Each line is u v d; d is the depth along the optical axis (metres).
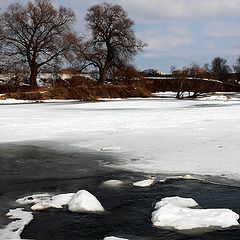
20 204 11.52
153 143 20.75
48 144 20.97
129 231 9.58
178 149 19.06
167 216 10.12
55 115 36.47
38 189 13.08
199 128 25.94
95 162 16.83
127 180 14.05
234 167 15.48
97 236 9.34
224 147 19.20
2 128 26.75
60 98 74.06
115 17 84.75
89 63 84.12
